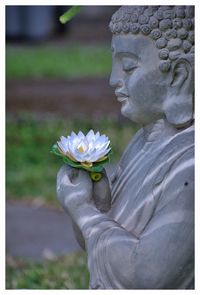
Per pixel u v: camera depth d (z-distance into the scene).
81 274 5.86
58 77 15.54
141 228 2.79
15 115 12.02
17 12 20.33
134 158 2.98
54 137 10.57
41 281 5.73
